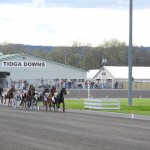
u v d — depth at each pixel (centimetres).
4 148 1418
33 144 1517
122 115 3144
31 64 9306
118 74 10625
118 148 1430
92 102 3806
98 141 1611
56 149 1395
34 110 3659
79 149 1396
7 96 4291
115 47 15475
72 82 8719
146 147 1462
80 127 2173
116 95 6359
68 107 3991
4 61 9062
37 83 9138
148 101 4922
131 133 1914
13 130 1989
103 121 2577
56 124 2327
